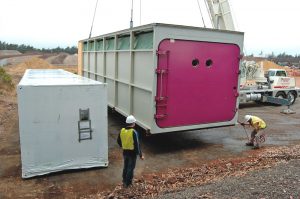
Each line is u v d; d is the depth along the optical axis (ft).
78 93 23.38
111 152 28.96
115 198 19.51
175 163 26.61
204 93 29.78
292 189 17.72
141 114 30.25
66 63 259.39
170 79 27.76
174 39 27.27
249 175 21.52
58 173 23.76
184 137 35.17
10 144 30.99
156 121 28.02
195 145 32.07
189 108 29.25
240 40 30.63
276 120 46.03
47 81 25.34
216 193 17.85
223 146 31.89
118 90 36.81
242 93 57.72
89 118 23.91
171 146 31.58
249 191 17.83
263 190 17.83
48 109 22.75
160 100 27.63
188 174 23.66
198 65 28.94
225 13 47.67
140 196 19.66
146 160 27.25
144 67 28.99
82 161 24.23
